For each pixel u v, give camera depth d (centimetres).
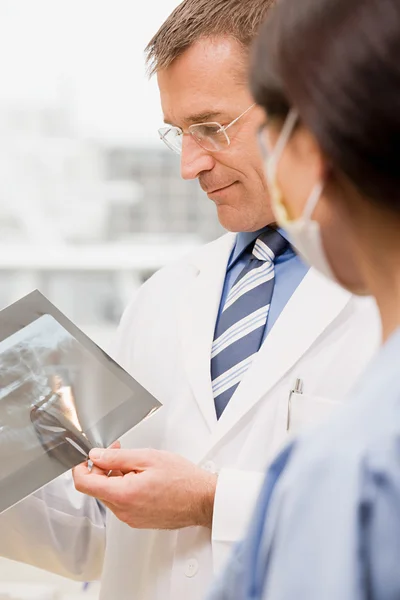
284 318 127
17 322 124
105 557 134
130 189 300
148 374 137
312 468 50
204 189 128
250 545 55
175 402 132
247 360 128
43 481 108
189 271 147
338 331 125
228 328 132
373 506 47
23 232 296
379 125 50
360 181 52
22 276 296
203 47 120
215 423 125
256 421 123
